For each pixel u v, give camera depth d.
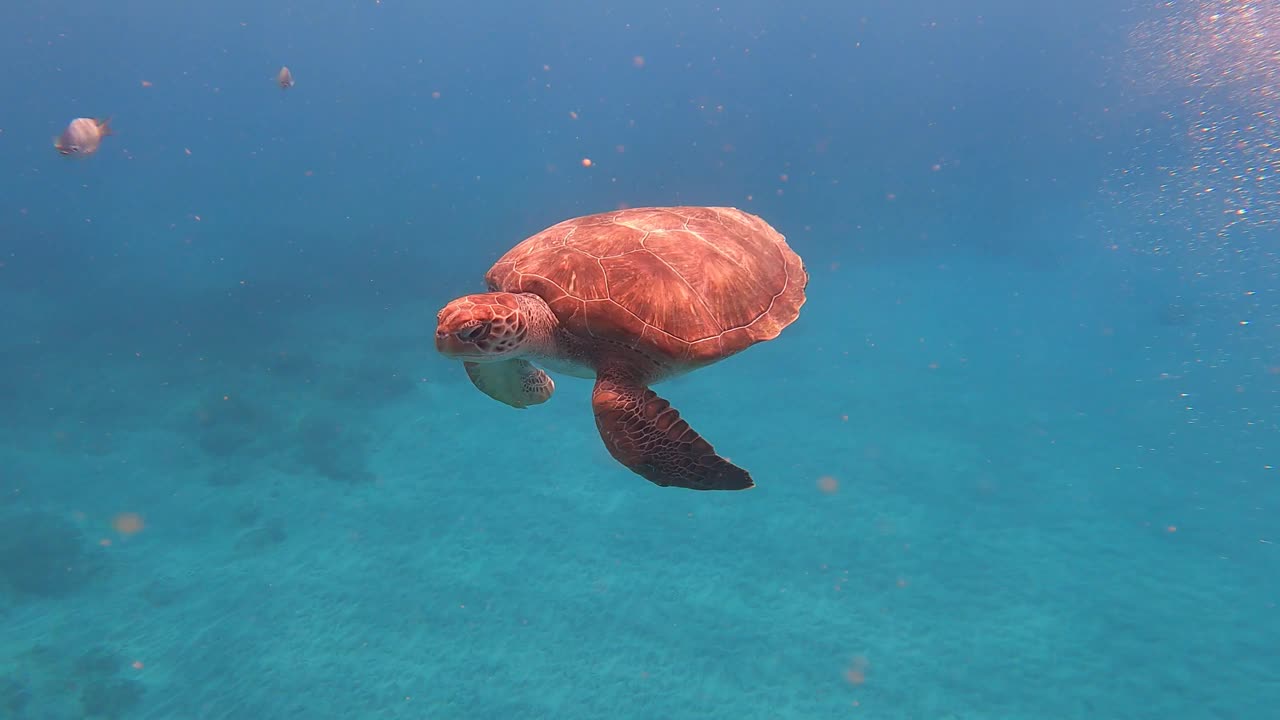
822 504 17.16
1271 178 29.52
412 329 29.14
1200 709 11.36
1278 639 12.53
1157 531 15.73
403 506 17.25
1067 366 25.19
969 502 17.11
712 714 11.60
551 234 4.83
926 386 23.81
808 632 13.21
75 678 12.34
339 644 13.05
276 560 15.30
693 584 14.55
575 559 15.34
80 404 22.62
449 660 12.68
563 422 21.45
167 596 14.30
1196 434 19.67
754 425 21.20
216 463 19.14
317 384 23.61
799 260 5.13
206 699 11.93
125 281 38.72
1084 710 11.44
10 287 37.56
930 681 12.10
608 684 12.19
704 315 4.22
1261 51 24.80
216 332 29.00
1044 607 13.68
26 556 15.11
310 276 38.28
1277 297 29.41
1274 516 15.89
